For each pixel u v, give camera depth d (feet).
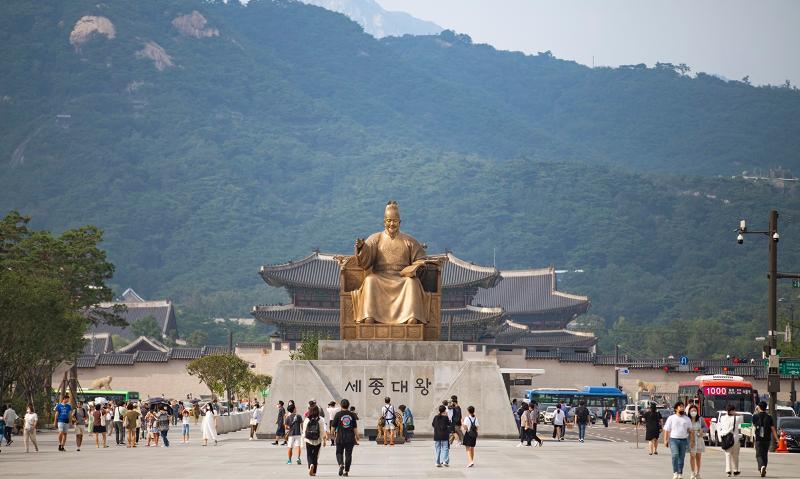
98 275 372.17
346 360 232.73
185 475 154.10
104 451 214.90
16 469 166.09
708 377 296.10
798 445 220.84
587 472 157.17
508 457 185.16
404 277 234.58
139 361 510.17
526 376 508.12
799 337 440.86
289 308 539.70
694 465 148.56
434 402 231.09
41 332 282.56
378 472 156.15
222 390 430.61
